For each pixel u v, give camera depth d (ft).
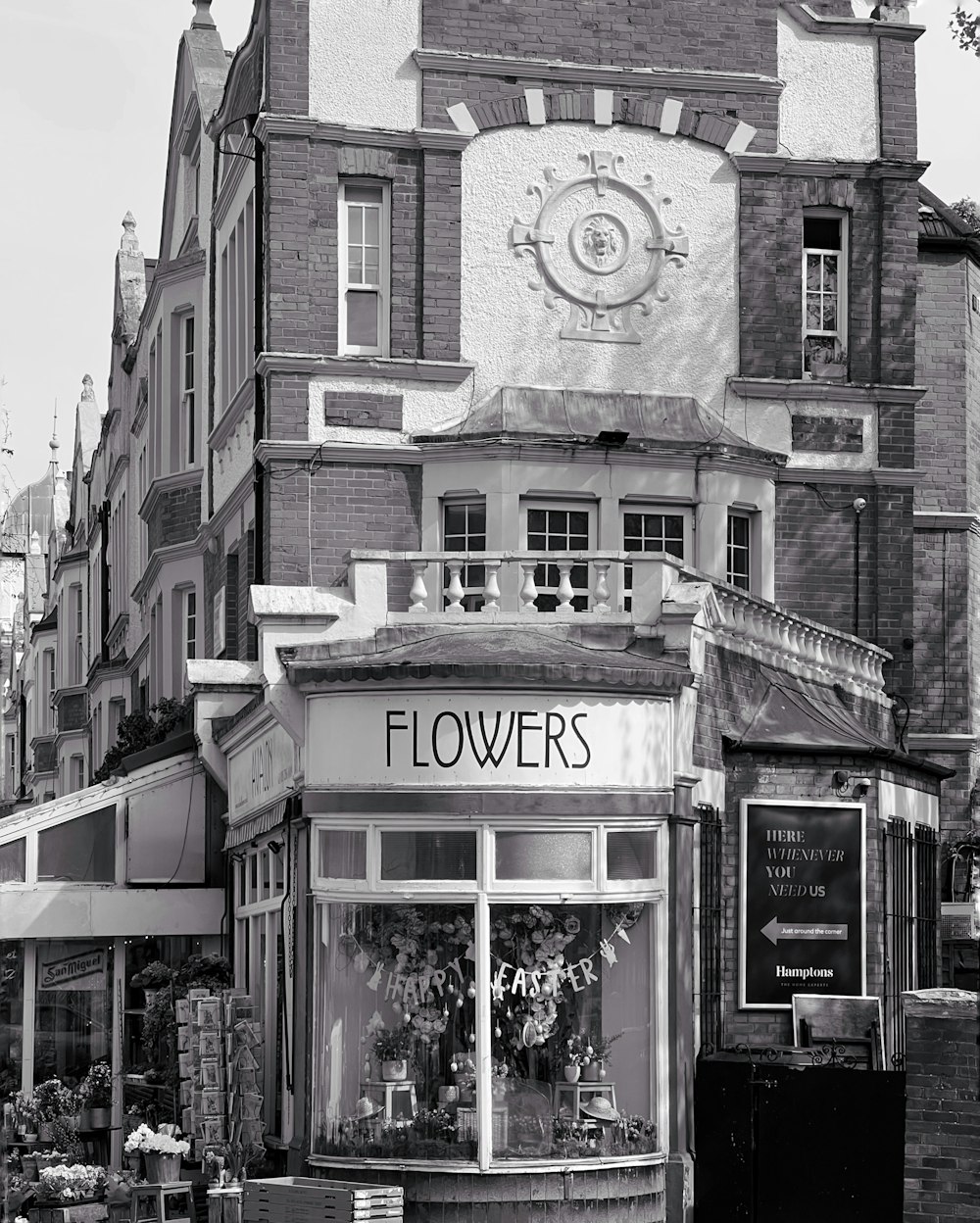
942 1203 43.16
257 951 63.21
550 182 74.28
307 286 71.87
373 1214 46.80
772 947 55.52
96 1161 65.51
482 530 72.08
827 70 77.20
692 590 54.80
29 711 224.74
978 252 84.48
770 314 75.82
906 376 76.69
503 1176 49.37
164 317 96.63
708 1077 49.44
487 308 73.41
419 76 73.41
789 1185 48.34
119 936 70.74
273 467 71.15
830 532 75.77
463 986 50.49
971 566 83.46
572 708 50.70
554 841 50.70
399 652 52.26
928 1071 43.60
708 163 75.87
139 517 118.21
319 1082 51.83
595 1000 51.31
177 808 71.92
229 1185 53.16
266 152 72.38
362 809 50.93
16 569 288.10
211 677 71.46
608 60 75.10
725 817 55.77
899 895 59.57
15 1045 71.61
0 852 69.87
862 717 70.33
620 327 74.43
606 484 72.28
